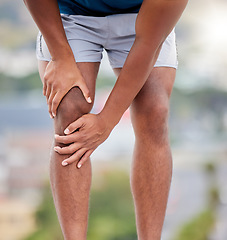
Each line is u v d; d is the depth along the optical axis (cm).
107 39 148
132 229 1595
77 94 134
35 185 2309
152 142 144
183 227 1723
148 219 145
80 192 137
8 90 2908
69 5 148
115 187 1669
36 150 2500
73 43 142
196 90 2734
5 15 3206
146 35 127
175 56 151
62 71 135
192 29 2827
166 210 147
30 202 2102
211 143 2705
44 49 144
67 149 134
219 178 2495
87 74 140
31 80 2936
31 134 2588
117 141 2422
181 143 2706
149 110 143
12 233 1911
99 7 145
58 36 135
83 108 134
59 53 135
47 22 134
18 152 2481
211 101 2723
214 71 2750
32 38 3092
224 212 2061
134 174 147
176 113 2734
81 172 137
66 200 136
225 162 2608
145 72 131
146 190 145
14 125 2638
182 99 2733
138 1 144
